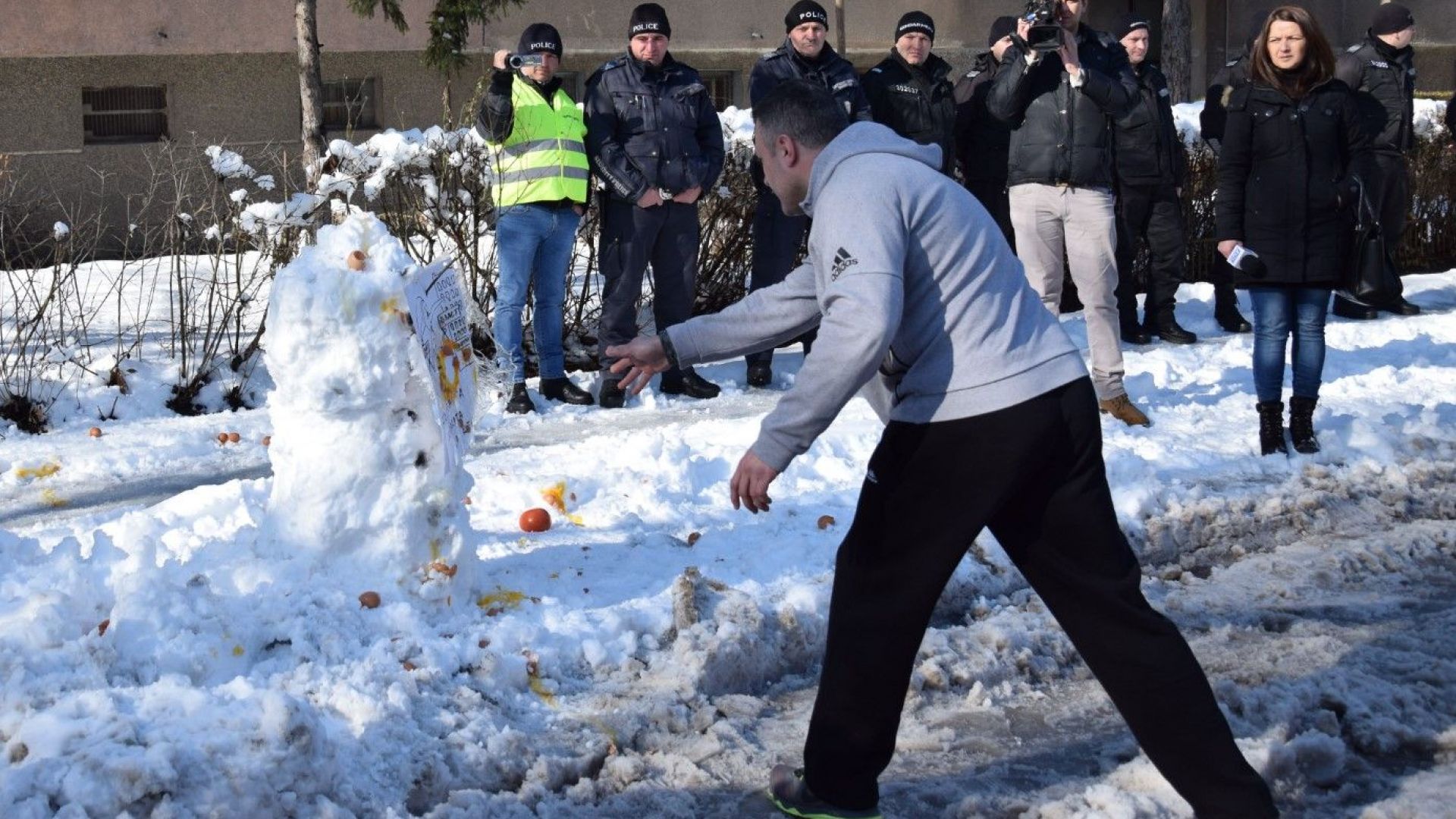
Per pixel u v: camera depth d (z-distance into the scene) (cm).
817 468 721
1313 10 2605
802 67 892
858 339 327
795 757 423
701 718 442
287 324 452
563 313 1026
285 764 358
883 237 334
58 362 884
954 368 342
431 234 980
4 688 377
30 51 1534
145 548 468
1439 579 600
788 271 931
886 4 2108
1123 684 348
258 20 1647
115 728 355
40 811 332
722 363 1041
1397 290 717
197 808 343
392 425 468
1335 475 715
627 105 883
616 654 472
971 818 387
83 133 1580
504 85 849
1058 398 344
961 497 342
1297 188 716
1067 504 347
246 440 830
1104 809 379
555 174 870
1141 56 1075
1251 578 593
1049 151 815
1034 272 835
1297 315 746
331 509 465
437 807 377
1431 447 764
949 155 952
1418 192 1463
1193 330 1178
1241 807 344
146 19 1590
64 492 714
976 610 546
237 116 1661
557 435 823
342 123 1742
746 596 498
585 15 1870
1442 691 466
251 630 429
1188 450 761
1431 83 2706
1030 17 799
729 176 1069
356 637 441
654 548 583
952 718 457
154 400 894
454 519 480
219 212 1018
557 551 575
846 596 357
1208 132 1081
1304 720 441
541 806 385
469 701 425
